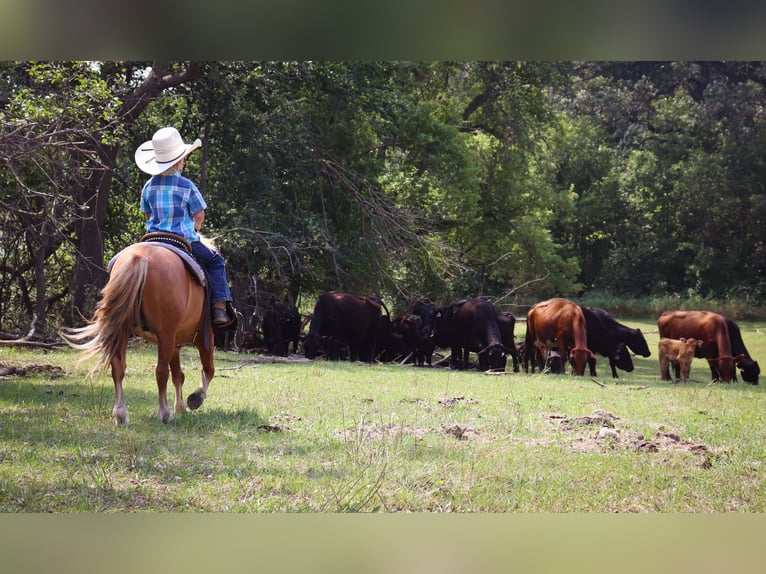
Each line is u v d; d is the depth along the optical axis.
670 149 53.31
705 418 11.16
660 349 19.25
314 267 25.77
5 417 8.80
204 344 9.38
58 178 17.17
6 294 22.50
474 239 35.84
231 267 24.52
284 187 25.61
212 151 25.19
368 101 25.72
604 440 8.97
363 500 6.33
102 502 6.07
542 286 41.53
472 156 32.47
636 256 53.28
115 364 8.48
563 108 54.84
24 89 15.24
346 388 12.92
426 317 23.55
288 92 25.08
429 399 11.94
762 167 50.41
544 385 15.05
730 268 51.62
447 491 6.74
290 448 7.96
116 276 8.37
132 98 21.61
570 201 40.03
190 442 7.98
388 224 25.89
